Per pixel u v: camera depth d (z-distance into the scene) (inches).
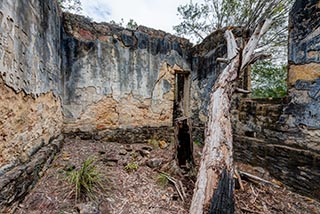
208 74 185.6
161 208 78.6
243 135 140.8
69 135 156.6
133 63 181.5
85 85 162.4
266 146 119.0
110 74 171.8
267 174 117.2
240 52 102.7
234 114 149.3
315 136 95.9
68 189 81.0
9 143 62.7
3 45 57.5
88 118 163.3
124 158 126.5
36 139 89.4
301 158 98.8
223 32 166.6
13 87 64.9
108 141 168.6
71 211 69.1
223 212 62.2
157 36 193.3
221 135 83.7
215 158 74.3
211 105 99.7
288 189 102.3
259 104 128.7
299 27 105.0
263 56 110.2
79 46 160.7
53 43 124.0
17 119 68.6
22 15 72.6
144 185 94.7
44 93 102.3
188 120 113.7
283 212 80.7
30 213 64.6
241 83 154.3
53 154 107.2
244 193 91.7
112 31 173.0
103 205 76.5
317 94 95.5
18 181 63.9
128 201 82.0
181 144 112.0
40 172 85.0
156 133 191.9
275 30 240.2
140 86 184.7
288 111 109.7
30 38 81.4
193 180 100.0
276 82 248.4
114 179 96.8
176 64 203.8
